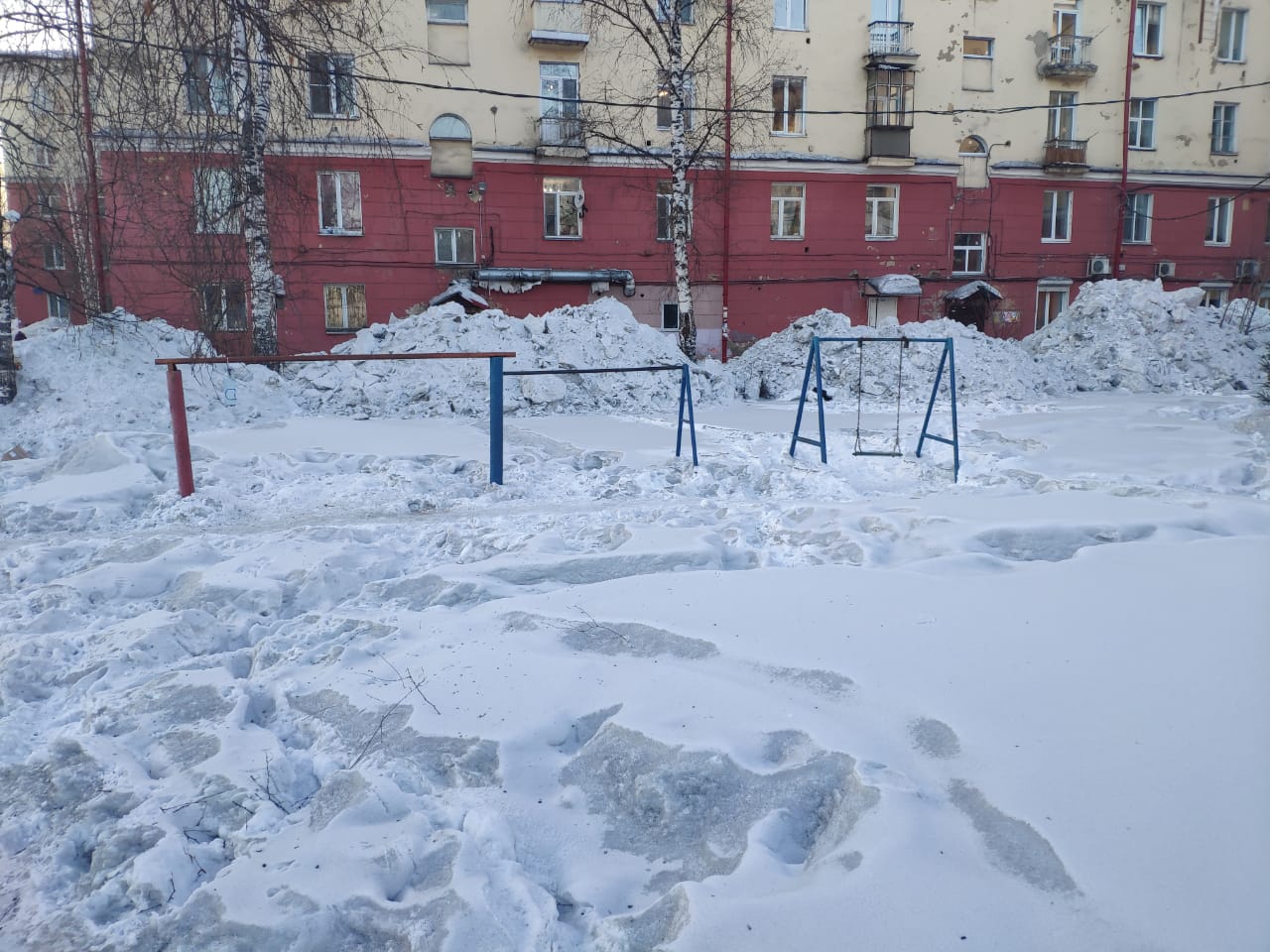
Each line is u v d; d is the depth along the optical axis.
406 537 5.70
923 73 24.48
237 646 4.30
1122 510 5.57
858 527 5.57
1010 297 26.02
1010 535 5.16
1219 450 8.42
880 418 12.28
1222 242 27.22
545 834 2.61
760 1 22.88
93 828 2.79
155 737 3.29
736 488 7.71
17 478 8.12
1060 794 2.44
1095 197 26.19
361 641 4.03
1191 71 26.22
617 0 19.59
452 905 2.26
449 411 13.23
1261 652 3.25
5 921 2.42
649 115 23.06
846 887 2.14
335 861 2.46
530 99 22.30
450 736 3.08
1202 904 2.00
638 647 3.73
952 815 2.41
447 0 21.70
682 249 19.19
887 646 3.53
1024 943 1.95
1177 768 2.52
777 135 24.02
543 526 5.92
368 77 16.62
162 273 18.28
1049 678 3.14
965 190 25.28
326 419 11.50
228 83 12.95
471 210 22.39
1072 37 25.06
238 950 2.19
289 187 15.58
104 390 11.34
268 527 6.37
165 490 7.35
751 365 17.12
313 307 21.80
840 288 24.91
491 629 4.01
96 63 11.48
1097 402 13.88
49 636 4.20
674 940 2.03
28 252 14.23
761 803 2.62
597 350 14.77
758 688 3.24
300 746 3.24
